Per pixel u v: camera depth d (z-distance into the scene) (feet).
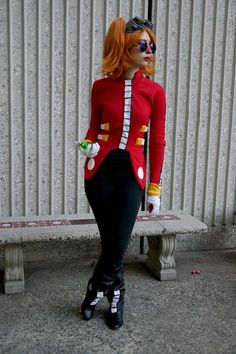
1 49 11.55
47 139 12.26
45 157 12.34
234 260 13.24
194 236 13.83
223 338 9.07
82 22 11.91
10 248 10.55
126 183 8.71
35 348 8.60
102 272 9.09
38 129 12.11
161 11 12.37
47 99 12.06
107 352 8.53
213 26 12.77
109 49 8.36
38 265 12.47
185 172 13.38
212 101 13.19
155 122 8.89
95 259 13.00
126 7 12.15
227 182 13.76
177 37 12.61
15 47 11.62
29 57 11.76
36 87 11.92
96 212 8.84
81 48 12.02
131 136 8.64
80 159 12.53
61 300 10.48
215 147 13.50
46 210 12.59
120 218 8.61
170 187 13.39
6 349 8.54
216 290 11.18
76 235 10.67
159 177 8.99
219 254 13.67
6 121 11.91
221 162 13.64
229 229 14.05
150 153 9.05
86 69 12.17
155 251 11.97
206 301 10.59
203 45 12.79
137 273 12.12
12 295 10.66
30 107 12.00
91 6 11.88
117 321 9.26
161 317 9.81
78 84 12.16
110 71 8.36
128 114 8.49
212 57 12.94
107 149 8.67
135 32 8.20
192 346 8.77
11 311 9.92
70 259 12.94
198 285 11.44
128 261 12.93
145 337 9.04
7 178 12.18
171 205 13.50
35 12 11.58
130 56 8.26
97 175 8.73
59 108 12.17
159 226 11.32
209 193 13.71
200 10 12.61
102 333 9.15
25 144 12.10
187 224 11.55
